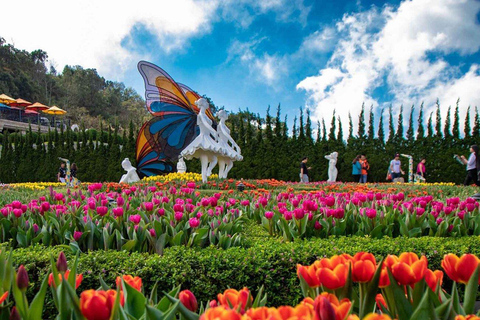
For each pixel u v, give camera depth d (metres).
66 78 77.19
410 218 4.05
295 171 18.84
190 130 16.42
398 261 1.28
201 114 11.84
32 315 1.26
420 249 3.23
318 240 3.41
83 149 21.89
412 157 17.00
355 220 4.06
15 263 2.76
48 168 22.92
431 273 1.24
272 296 2.83
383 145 18.27
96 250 3.40
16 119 48.41
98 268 2.78
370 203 5.02
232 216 4.16
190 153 11.62
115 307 1.04
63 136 23.14
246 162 19.48
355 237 3.58
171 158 16.33
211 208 4.54
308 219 3.74
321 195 5.32
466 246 3.35
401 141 17.97
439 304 1.21
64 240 3.56
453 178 16.42
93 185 5.93
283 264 2.92
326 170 18.52
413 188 10.73
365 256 1.29
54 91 70.00
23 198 7.14
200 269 2.85
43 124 50.72
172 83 15.92
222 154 12.25
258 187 10.65
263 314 0.88
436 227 3.92
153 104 15.97
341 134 18.70
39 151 23.80
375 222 3.99
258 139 19.66
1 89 58.56
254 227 4.43
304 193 6.14
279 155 19.20
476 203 4.42
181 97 16.16
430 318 1.06
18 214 3.62
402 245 3.28
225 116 12.94
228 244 3.37
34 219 4.08
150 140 16.09
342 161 18.52
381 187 11.23
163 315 1.11
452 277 1.26
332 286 1.19
